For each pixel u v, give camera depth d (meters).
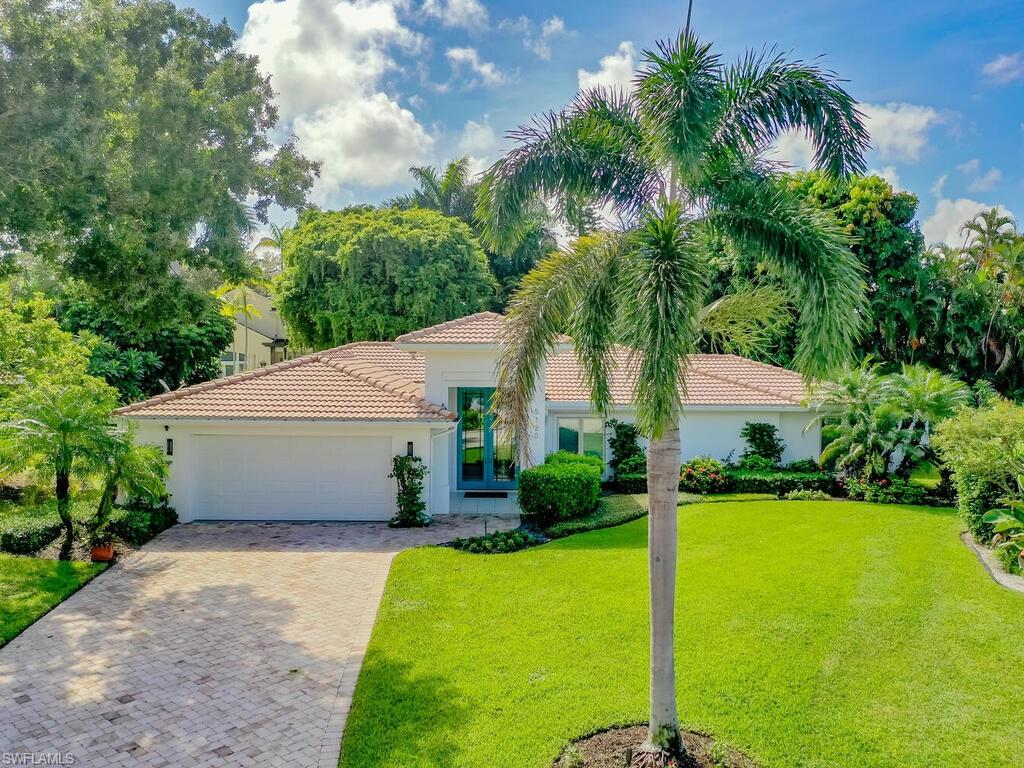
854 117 7.85
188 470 18.44
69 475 14.57
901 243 33.66
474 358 20.80
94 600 12.58
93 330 29.45
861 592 12.84
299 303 37.38
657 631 7.55
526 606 12.13
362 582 13.71
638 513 19.47
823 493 21.95
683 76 7.18
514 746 7.77
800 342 7.18
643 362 6.54
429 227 37.72
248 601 12.62
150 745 7.91
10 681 9.45
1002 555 14.46
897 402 21.66
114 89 12.97
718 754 7.49
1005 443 15.91
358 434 18.62
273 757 7.69
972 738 7.98
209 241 15.76
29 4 11.88
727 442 24.42
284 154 17.48
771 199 7.41
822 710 8.56
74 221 13.08
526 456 7.84
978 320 35.25
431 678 9.44
